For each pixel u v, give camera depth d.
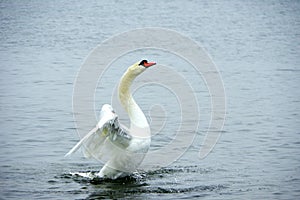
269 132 17.34
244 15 59.53
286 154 15.12
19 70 29.34
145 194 12.21
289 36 44.69
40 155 14.94
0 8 61.38
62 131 17.39
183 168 14.09
